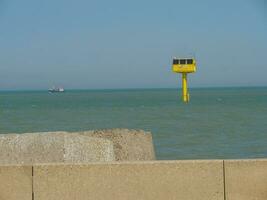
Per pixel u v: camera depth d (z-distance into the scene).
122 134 10.02
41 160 8.30
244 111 70.19
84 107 93.31
